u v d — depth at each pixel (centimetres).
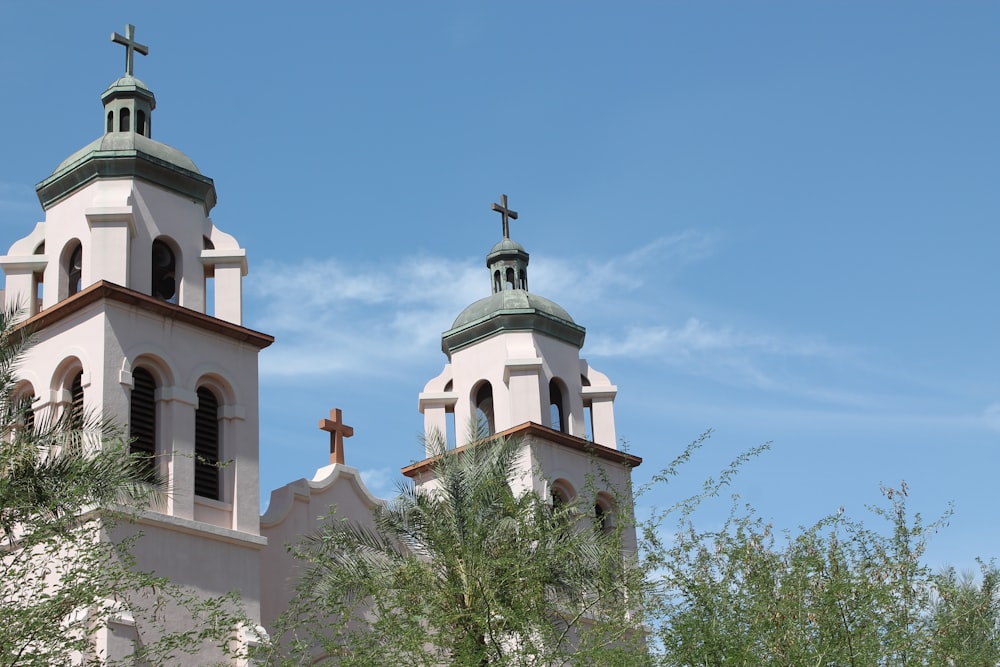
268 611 3875
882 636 3216
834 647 3186
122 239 3791
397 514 3584
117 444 3080
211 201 4112
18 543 2877
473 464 3597
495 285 4972
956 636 3362
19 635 2622
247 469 3809
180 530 3578
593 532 3662
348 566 3462
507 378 4656
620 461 4769
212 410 3853
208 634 3130
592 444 4547
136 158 3928
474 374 4778
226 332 3897
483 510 3484
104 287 3644
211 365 3844
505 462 3669
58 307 3709
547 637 3303
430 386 4828
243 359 3931
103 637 3288
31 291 3906
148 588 3441
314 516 4131
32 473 2833
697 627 3250
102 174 3919
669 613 3300
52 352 3725
